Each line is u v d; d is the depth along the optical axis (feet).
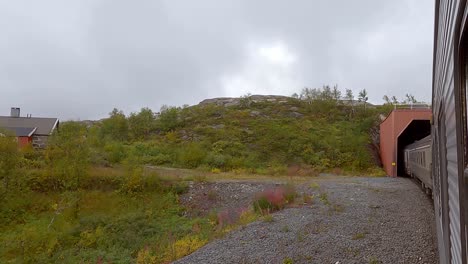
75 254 47.70
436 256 27.07
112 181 77.56
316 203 49.44
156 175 79.10
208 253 32.53
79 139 77.82
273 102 202.28
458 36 6.58
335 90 186.39
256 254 30.68
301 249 30.60
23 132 141.18
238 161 111.75
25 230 55.01
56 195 72.33
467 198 6.48
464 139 6.80
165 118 169.48
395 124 89.71
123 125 160.15
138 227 56.95
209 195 73.00
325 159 118.83
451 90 8.21
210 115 178.81
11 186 70.13
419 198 51.34
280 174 98.12
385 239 31.50
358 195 54.60
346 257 28.17
